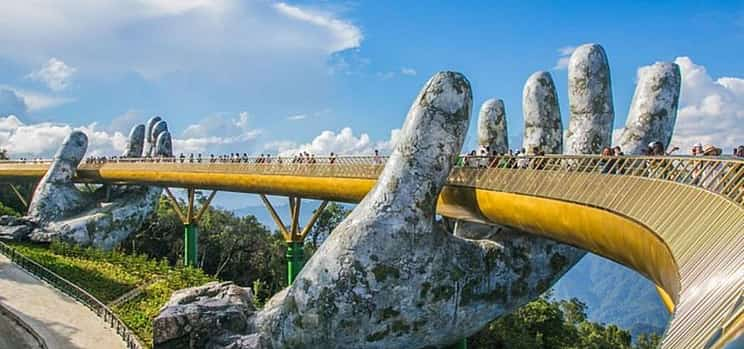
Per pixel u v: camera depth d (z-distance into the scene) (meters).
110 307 38.72
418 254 26.88
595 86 29.27
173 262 76.00
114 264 49.38
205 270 78.38
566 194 20.70
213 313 30.39
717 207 11.88
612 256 19.50
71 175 62.25
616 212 17.23
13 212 75.88
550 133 30.83
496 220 26.62
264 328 28.55
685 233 12.60
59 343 31.19
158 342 29.94
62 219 59.31
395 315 26.73
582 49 29.89
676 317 9.20
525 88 31.56
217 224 83.44
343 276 26.39
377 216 26.89
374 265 26.38
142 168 56.34
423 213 27.05
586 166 21.05
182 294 33.53
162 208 85.69
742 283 7.66
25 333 32.78
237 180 45.84
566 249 29.69
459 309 27.75
